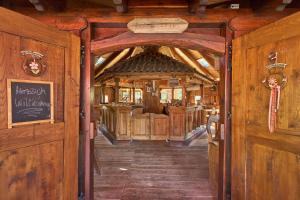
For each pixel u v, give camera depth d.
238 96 2.25
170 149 6.14
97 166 4.06
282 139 1.80
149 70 7.35
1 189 1.63
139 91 13.08
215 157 3.31
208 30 2.56
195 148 6.25
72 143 2.19
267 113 1.94
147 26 2.29
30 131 1.81
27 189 1.79
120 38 2.38
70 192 2.17
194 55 7.77
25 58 1.79
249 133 2.12
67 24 2.37
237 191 2.26
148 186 3.51
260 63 2.01
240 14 2.37
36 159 1.86
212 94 12.34
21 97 1.77
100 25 2.50
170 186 3.51
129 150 6.01
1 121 1.64
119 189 3.39
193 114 7.70
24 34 1.77
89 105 2.41
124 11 2.34
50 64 1.98
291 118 1.74
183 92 7.32
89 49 2.39
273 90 1.87
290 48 1.75
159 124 7.18
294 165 1.71
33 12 2.38
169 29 2.28
